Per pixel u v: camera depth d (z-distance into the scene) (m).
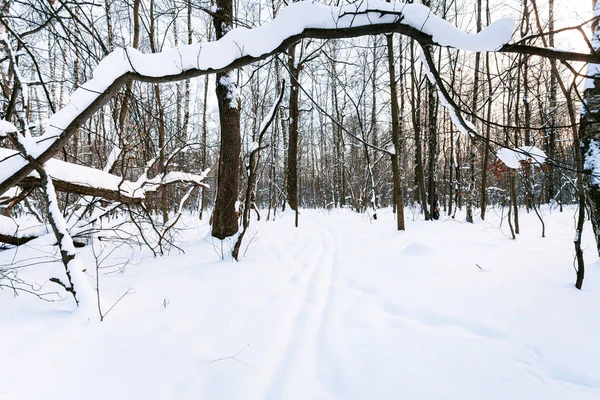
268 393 1.77
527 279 3.19
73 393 1.61
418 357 2.07
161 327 2.38
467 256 4.29
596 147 3.37
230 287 3.34
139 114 3.61
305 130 24.84
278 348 2.21
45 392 1.59
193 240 6.09
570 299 2.64
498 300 2.75
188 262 4.41
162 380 1.78
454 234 6.54
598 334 2.14
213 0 5.44
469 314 2.56
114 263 4.35
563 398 1.62
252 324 2.51
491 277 3.33
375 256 4.75
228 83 5.74
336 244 6.03
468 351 2.09
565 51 1.90
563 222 8.12
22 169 2.71
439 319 2.56
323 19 2.12
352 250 5.38
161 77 2.38
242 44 2.21
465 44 2.02
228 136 5.80
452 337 2.28
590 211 3.56
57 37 3.01
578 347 2.02
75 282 2.56
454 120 2.49
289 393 1.77
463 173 14.70
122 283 3.40
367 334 2.42
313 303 3.03
